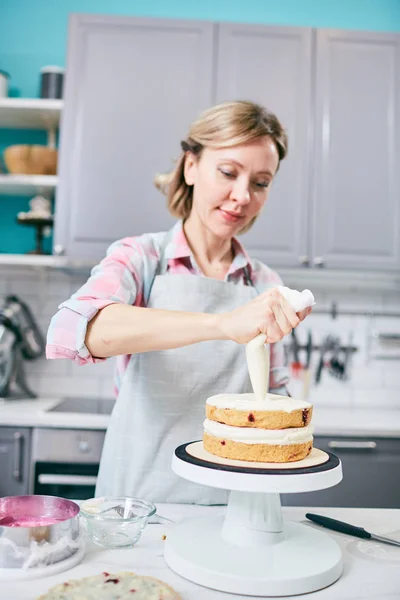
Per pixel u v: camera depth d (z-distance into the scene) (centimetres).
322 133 219
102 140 215
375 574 72
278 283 139
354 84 222
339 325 253
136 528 79
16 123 245
